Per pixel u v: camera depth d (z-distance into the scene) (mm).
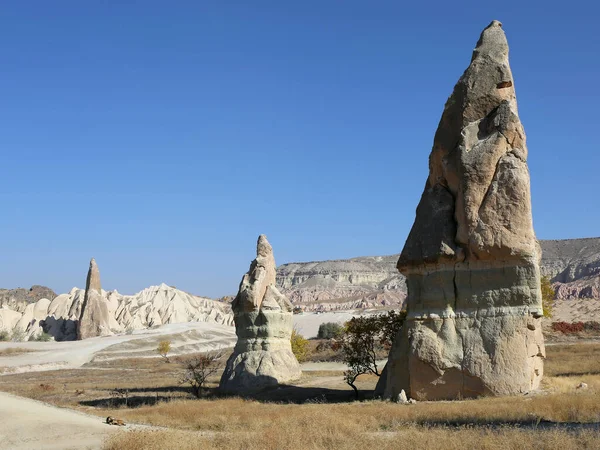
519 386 27141
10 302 145375
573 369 38688
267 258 46688
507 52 31312
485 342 27969
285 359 44031
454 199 30375
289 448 17422
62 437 21250
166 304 141875
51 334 119250
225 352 88750
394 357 31203
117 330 123375
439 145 31266
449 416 22125
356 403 30172
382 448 16641
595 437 16000
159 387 48594
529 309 27719
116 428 22875
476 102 30484
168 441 18625
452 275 29281
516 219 28062
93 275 118500
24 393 46562
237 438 19109
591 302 90688
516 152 28734
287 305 45719
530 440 15930
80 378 62094
